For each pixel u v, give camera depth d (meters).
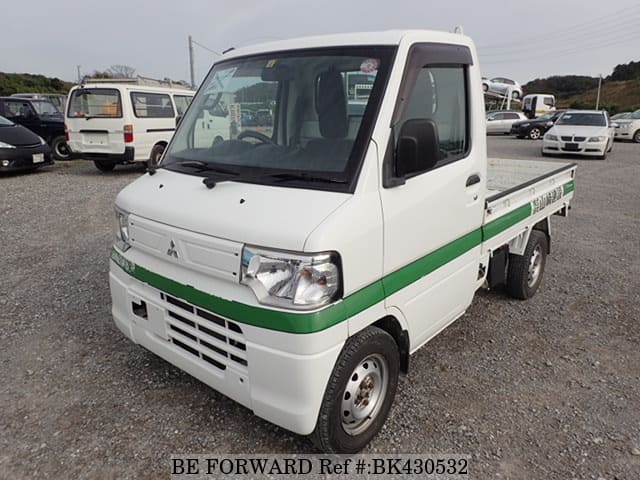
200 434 2.96
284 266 2.23
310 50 3.02
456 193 3.15
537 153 17.66
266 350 2.31
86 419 3.09
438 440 2.96
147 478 2.64
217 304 2.45
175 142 3.47
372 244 2.48
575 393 3.45
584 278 5.59
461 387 3.49
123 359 3.77
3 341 4.02
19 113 14.59
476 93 3.36
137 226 2.89
